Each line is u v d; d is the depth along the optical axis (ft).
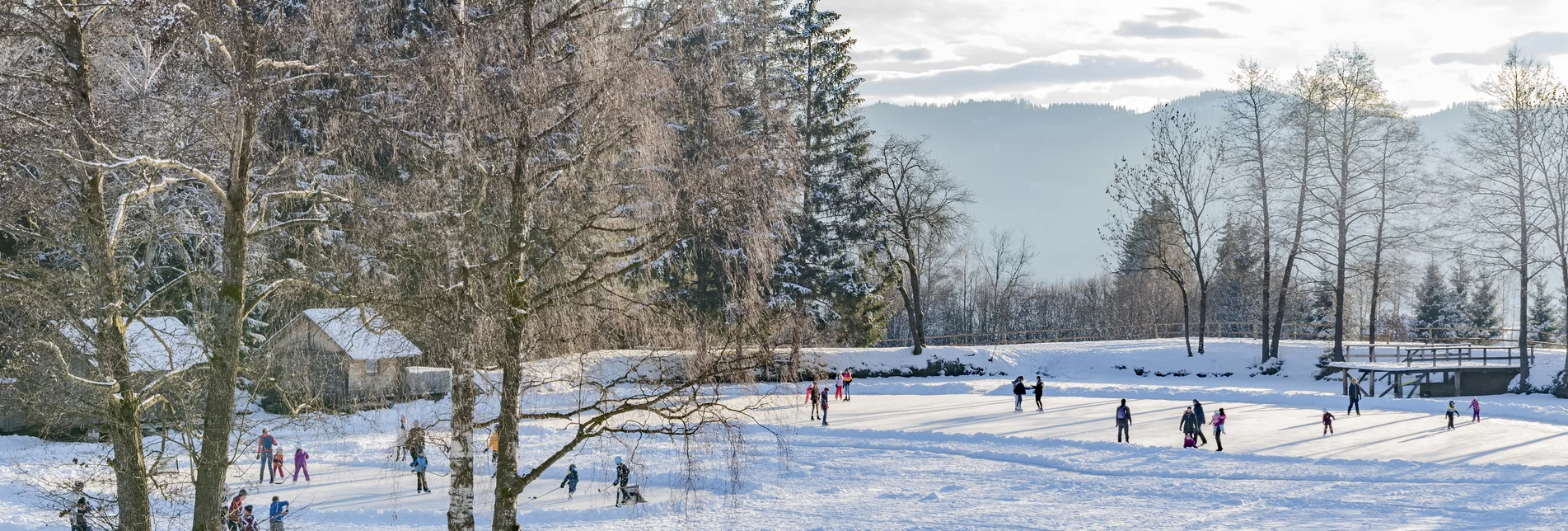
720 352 53.93
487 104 49.88
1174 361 221.05
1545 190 193.36
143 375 65.16
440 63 49.90
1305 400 175.01
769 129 70.64
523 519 86.63
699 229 54.29
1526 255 192.65
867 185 212.64
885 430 134.51
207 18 54.85
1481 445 126.82
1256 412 161.68
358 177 56.03
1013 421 147.33
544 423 133.80
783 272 197.57
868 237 212.84
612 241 55.26
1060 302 414.62
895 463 114.73
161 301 79.20
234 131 59.16
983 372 217.36
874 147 219.82
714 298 110.83
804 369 57.88
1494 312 312.50
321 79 56.54
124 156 61.93
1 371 62.59
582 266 54.54
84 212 60.90
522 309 51.57
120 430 61.93
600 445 60.44
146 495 63.05
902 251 244.63
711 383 53.67
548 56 52.42
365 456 117.08
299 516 86.48
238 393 116.06
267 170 68.33
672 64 59.72
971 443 127.34
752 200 57.26
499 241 52.49
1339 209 208.44
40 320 62.75
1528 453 120.47
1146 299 356.79
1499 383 193.47
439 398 139.44
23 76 57.47
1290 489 100.22
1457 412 147.33
